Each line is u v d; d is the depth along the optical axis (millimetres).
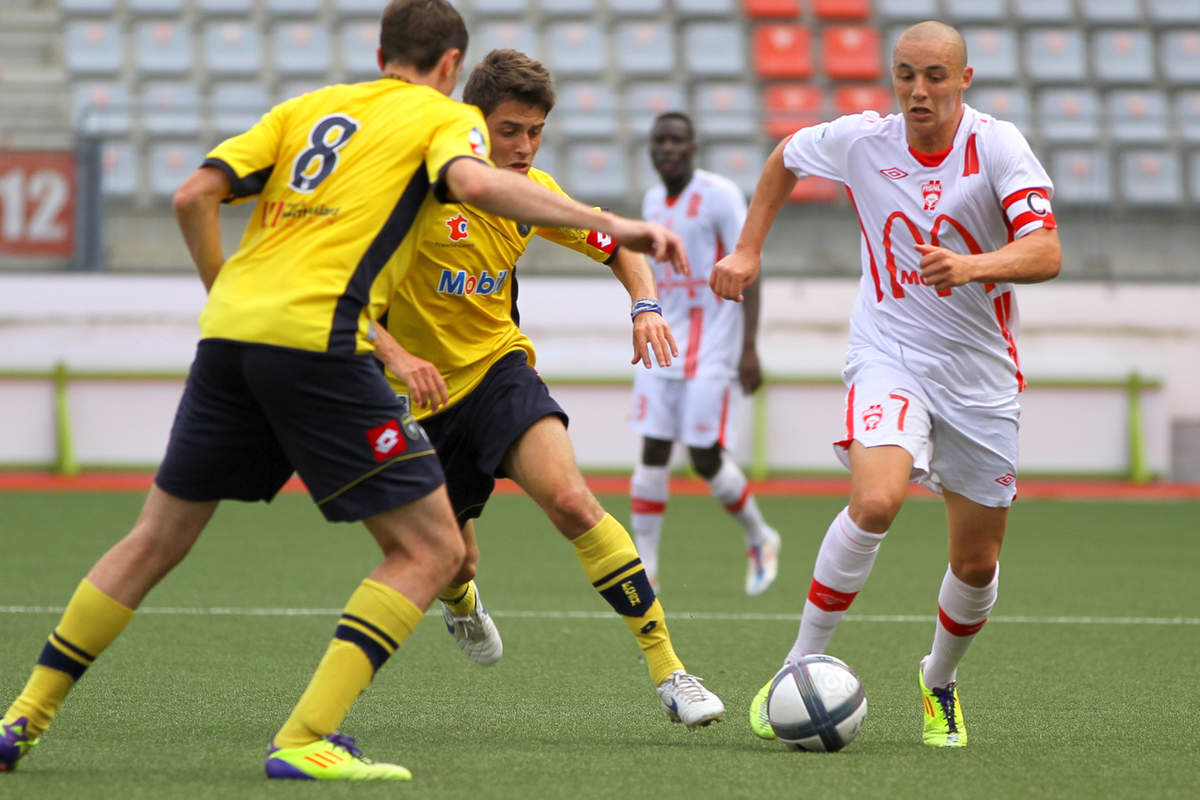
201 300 53844
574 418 53719
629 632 23844
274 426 12867
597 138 58844
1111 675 20562
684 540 39062
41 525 38688
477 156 12602
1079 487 54000
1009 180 15062
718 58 66500
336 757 12906
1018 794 12883
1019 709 17906
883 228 15805
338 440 12711
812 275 56500
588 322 54875
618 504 46375
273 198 13047
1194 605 28109
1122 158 57938
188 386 13250
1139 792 13062
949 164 15445
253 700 17594
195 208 12805
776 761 14219
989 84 65812
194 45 65312
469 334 16781
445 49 13500
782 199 16812
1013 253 14359
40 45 66875
